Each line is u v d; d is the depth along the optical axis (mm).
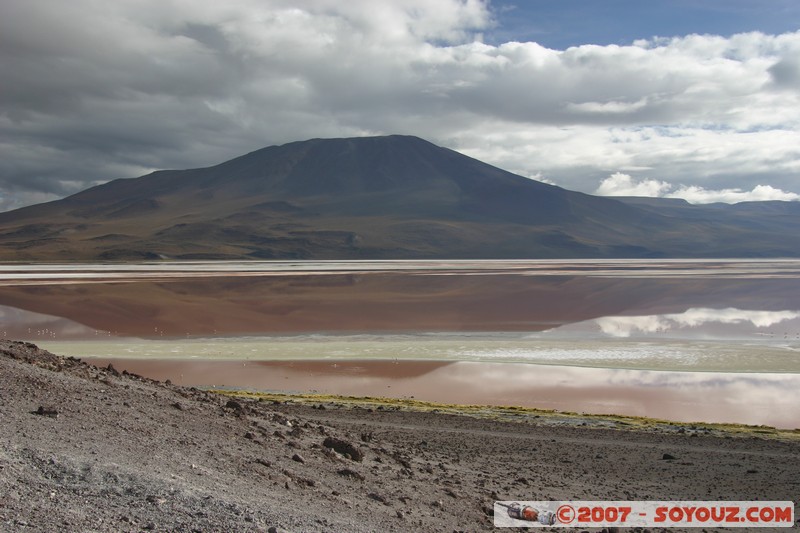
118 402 18188
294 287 131750
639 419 36094
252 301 105562
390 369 54625
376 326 80125
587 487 20578
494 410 37844
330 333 74375
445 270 198375
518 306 101750
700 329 77750
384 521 13062
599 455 26172
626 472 23406
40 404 15750
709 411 40938
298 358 59312
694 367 55188
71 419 14953
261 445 17750
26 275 158625
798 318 88812
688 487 21359
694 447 28344
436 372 53469
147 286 128000
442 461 22891
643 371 53812
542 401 43531
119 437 14414
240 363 56812
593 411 40719
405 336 71938
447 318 87188
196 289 124812
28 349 22672
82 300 102688
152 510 10234
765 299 114875
